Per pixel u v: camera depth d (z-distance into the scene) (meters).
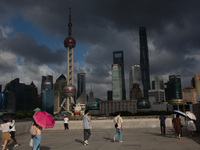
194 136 17.89
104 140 16.81
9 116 13.12
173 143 14.31
